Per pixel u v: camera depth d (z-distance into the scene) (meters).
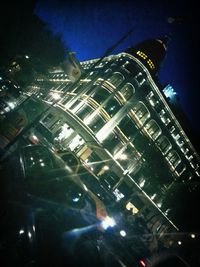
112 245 12.07
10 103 30.03
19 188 11.02
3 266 8.49
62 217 10.70
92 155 36.38
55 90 51.31
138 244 16.09
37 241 9.33
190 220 41.62
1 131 19.03
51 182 11.74
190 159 46.75
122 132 38.78
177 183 42.91
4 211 10.02
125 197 37.34
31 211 10.24
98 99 38.94
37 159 12.84
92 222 11.74
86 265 9.56
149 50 45.97
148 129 42.41
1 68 33.34
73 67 28.86
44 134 31.61
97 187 18.55
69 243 9.89
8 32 30.89
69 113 36.72
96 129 37.84
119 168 36.44
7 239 9.28
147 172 40.38
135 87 39.59
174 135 45.19
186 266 13.83
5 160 11.66
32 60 39.66
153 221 40.09
